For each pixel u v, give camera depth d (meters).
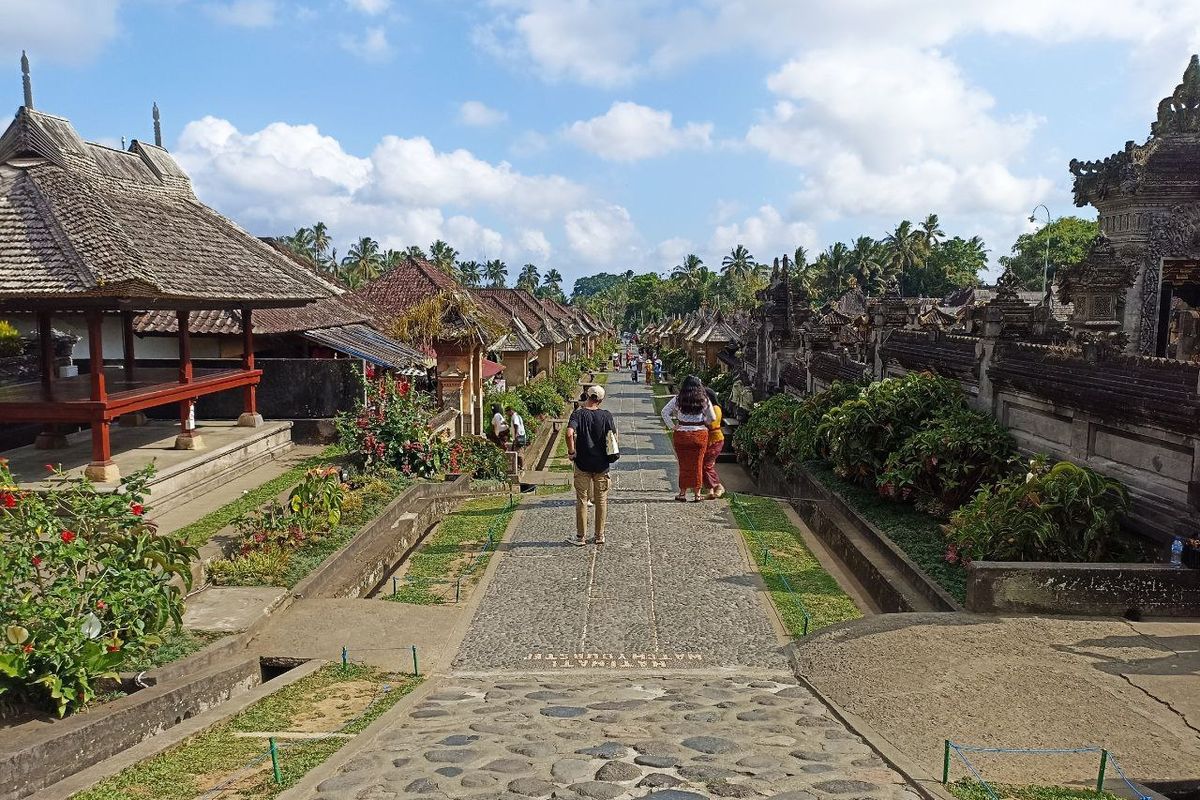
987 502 8.82
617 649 7.54
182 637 7.30
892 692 5.83
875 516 11.09
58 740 5.00
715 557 10.42
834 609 8.60
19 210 11.43
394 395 16.20
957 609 7.56
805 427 15.39
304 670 6.98
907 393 12.09
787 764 4.48
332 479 11.34
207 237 15.06
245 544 9.62
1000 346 11.16
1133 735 4.96
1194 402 7.24
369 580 10.03
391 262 102.25
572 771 4.33
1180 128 13.75
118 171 15.00
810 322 22.86
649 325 118.94
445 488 14.49
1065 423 9.72
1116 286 11.67
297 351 20.98
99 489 11.08
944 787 4.17
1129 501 8.08
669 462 20.83
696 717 5.54
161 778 4.75
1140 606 7.27
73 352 18.59
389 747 4.94
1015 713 5.31
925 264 84.69
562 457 24.69
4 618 5.65
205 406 18.28
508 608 8.61
